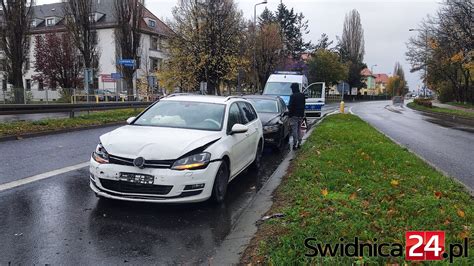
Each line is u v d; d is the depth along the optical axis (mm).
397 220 4562
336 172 6988
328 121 19203
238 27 39750
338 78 66625
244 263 3852
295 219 4641
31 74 55625
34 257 3928
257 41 45906
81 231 4621
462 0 31875
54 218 5004
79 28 41438
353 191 5812
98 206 5512
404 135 15703
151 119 6719
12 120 15633
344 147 10234
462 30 33438
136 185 5164
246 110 8195
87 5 41531
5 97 25859
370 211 4832
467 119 28328
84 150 10094
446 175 7277
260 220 5059
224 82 41438
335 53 69875
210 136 6000
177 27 38594
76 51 43344
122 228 4758
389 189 5898
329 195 5535
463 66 40938
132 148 5332
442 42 38188
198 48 38031
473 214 4801
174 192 5148
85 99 33500
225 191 6113
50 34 45406
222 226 4941
